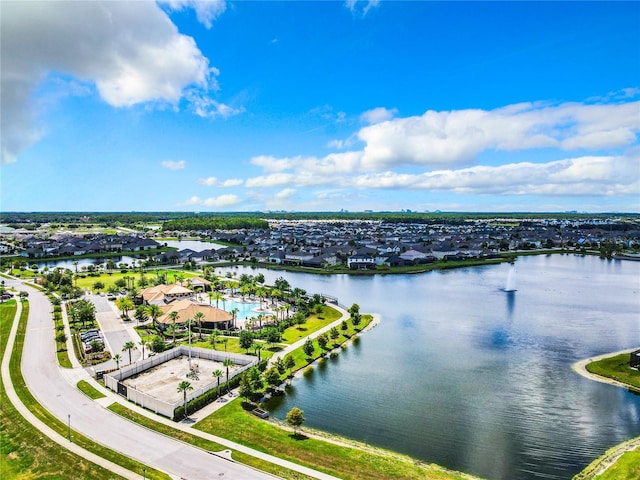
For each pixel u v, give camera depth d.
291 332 113.62
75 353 94.12
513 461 57.97
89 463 53.22
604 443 62.62
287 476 51.38
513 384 83.50
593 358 97.56
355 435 64.25
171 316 113.88
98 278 191.88
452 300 159.00
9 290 166.88
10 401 70.00
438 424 67.88
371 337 113.88
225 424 64.31
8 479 50.16
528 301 156.62
